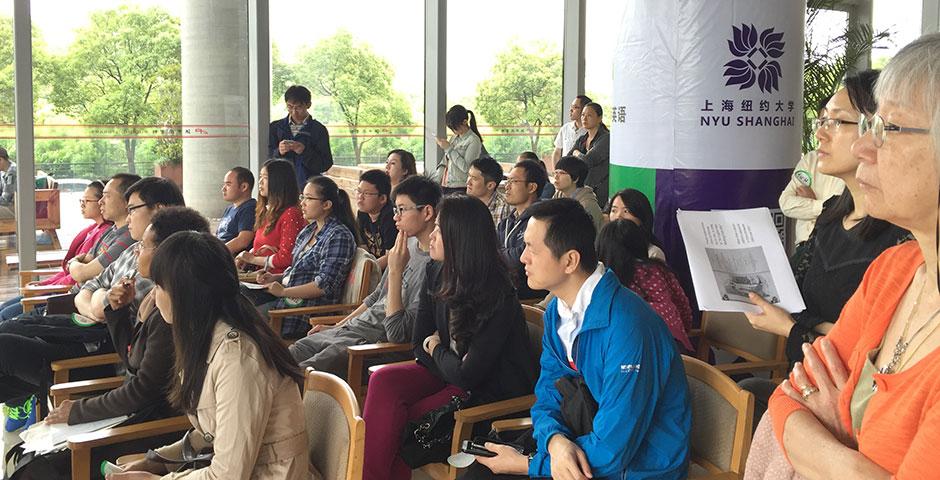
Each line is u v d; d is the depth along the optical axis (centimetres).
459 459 221
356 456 194
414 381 281
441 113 701
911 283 115
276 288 405
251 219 501
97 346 336
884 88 105
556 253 205
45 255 580
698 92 360
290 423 208
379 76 686
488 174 482
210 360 205
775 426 125
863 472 108
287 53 643
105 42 583
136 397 252
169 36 605
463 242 260
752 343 315
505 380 265
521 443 222
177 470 230
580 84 761
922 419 103
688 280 373
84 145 585
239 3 624
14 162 568
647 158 379
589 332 202
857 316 123
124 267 362
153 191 363
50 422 261
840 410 119
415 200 331
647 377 194
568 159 488
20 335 328
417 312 296
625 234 297
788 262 201
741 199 365
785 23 361
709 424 205
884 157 104
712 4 353
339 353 341
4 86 559
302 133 603
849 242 204
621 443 192
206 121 623
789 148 372
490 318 260
